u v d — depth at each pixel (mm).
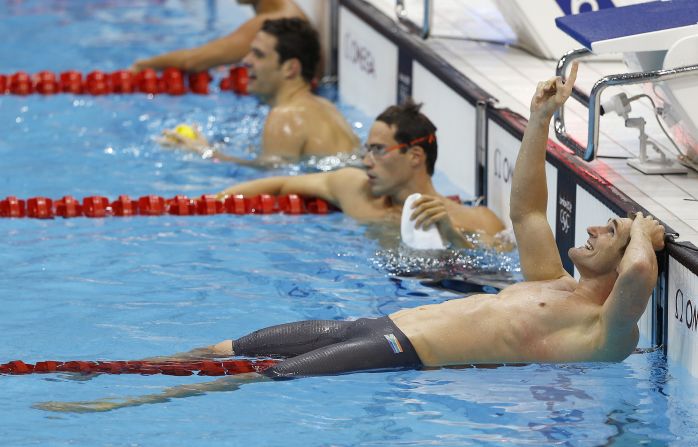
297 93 23359
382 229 18781
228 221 19406
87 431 11938
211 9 36875
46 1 37938
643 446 11633
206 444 11656
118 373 13414
